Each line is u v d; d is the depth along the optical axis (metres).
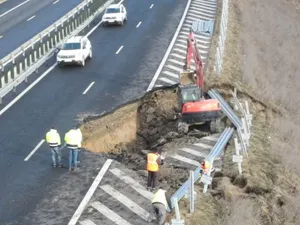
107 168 22.02
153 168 19.83
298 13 57.69
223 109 26.23
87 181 20.94
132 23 45.56
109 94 29.91
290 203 19.73
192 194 18.03
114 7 45.47
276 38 45.34
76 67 34.91
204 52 36.28
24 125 26.30
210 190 19.91
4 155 23.23
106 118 26.92
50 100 29.38
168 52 37.09
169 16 47.22
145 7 51.09
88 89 30.83
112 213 18.62
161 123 27.77
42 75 33.56
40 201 19.53
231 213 18.38
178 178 21.05
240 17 47.34
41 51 36.47
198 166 22.06
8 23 46.59
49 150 23.77
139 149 26.20
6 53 37.66
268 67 37.38
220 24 40.50
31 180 21.08
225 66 33.19
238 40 40.03
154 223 18.02
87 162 22.58
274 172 21.81
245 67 33.91
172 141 24.80
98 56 37.09
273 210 19.31
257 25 46.81
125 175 21.41
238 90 29.67
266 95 31.19
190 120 25.33
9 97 29.98
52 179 21.14
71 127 25.86
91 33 42.97
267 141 24.59
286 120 28.39
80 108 28.08
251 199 19.58
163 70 33.50
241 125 24.38
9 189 20.39
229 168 21.61
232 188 20.16
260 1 55.47
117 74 33.22
